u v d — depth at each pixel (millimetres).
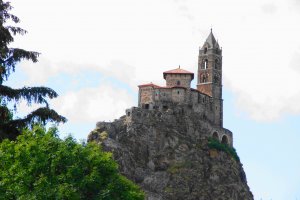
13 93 52406
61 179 59219
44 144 60500
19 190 56219
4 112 51250
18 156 58719
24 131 57344
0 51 52125
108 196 61406
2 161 58875
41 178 56875
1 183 56188
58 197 56250
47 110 53875
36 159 58938
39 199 55656
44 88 53594
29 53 53500
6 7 54406
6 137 53500
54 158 60031
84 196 61062
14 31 54281
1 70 50281
